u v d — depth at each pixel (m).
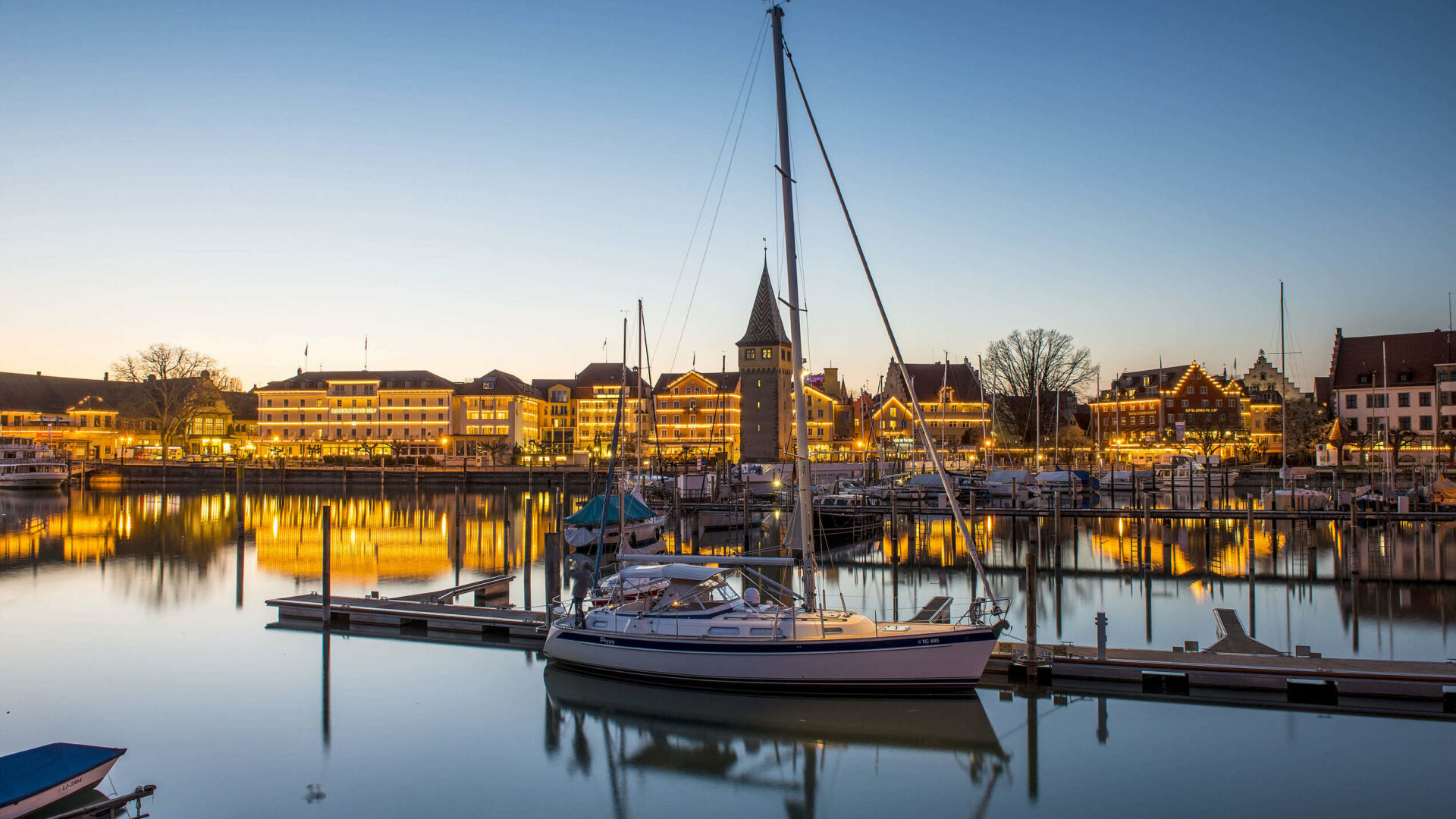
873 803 20.23
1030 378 120.19
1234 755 22.00
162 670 29.61
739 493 76.81
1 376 165.00
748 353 132.75
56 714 25.48
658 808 20.06
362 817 19.39
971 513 55.25
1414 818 18.91
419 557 56.91
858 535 65.44
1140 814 19.31
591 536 55.09
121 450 155.88
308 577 48.62
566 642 28.70
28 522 77.81
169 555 57.28
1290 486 76.19
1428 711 24.19
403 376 160.00
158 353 144.00
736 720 24.84
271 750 23.00
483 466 142.50
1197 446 127.50
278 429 158.12
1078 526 68.56
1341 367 119.88
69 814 17.88
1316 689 25.08
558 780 21.42
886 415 159.00
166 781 21.09
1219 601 40.19
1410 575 45.94
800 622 26.05
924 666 25.20
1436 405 113.12
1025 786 20.78
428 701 26.62
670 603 27.84
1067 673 26.67
